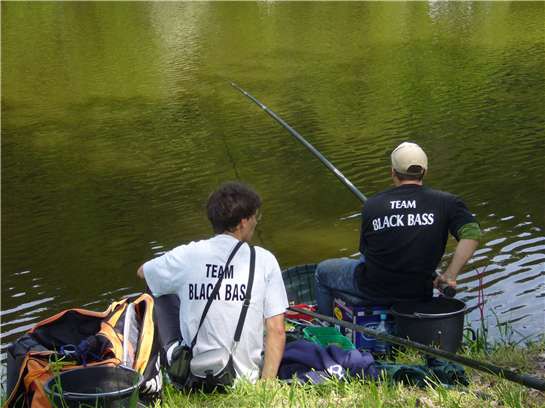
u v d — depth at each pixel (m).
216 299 4.02
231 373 4.00
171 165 12.69
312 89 17.30
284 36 23.73
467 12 26.80
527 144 12.88
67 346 3.72
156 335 3.90
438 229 4.86
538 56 19.70
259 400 3.84
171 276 4.11
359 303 4.98
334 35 23.59
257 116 15.29
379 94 16.67
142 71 19.66
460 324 4.69
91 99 17.25
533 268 8.27
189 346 4.04
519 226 9.49
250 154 13.00
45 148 14.04
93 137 14.48
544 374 4.44
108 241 9.85
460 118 14.65
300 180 11.59
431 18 25.91
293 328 5.21
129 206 11.01
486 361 4.70
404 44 21.92
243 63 20.23
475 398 3.88
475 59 19.70
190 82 18.39
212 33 24.44
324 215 10.18
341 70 19.11
